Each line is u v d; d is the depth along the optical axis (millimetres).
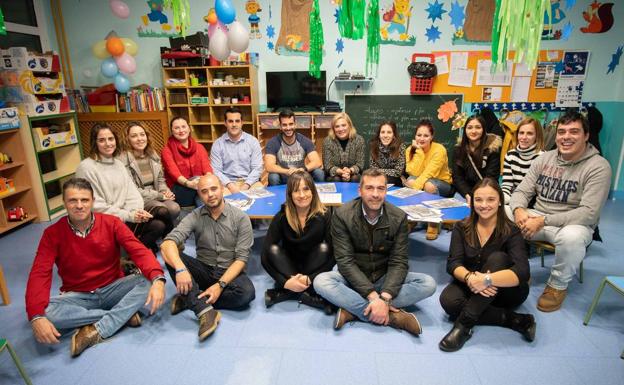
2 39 4164
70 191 1867
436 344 1963
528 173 2627
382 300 2014
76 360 1882
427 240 3363
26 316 2293
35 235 3646
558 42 4473
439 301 2311
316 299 2275
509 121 4664
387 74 4793
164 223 2982
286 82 4754
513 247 2000
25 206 3965
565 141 2268
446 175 3625
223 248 2320
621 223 3699
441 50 4648
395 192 3068
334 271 2250
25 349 1974
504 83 4637
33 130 3803
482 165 3309
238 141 3766
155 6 4738
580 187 2318
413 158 3658
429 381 1714
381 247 2133
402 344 1967
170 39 4531
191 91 4832
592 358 1852
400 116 4887
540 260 2934
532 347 1932
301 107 4836
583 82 4547
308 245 2309
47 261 1949
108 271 2135
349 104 4914
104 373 1794
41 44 4656
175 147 3531
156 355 1910
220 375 1771
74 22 4852
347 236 2131
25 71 3658
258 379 1741
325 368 1803
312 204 2285
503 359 1847
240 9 4691
